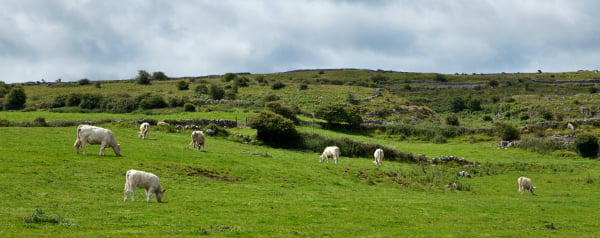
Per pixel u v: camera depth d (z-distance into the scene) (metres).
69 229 15.62
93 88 143.75
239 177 34.44
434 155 63.44
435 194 35.81
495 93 168.12
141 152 39.00
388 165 51.56
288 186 32.97
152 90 139.75
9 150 33.91
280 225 19.03
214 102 113.44
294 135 63.34
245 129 72.38
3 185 23.06
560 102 128.88
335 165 44.38
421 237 17.95
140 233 15.79
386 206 26.31
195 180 31.36
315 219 20.84
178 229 16.91
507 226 22.00
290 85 156.88
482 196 36.09
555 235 19.94
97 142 35.31
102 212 19.06
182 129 64.12
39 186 24.03
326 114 86.94
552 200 33.84
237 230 17.25
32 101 114.19
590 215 26.91
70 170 29.11
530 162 58.97
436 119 120.06
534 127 86.69
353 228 19.30
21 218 16.48
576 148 65.00
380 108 117.25
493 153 66.62
